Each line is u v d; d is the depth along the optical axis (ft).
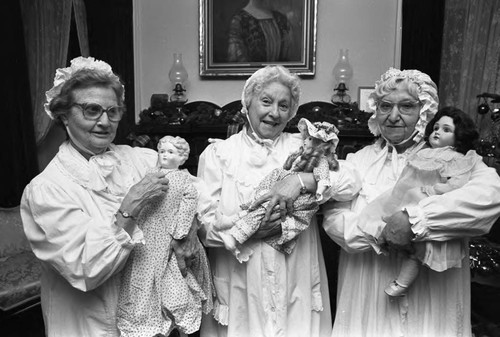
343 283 6.81
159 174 5.77
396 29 15.53
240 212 6.23
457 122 5.96
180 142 6.21
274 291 6.24
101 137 5.82
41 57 14.80
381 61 15.81
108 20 15.40
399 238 5.64
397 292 5.98
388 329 6.42
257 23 16.10
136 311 5.52
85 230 5.29
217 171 6.70
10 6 13.62
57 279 5.89
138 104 16.88
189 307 5.77
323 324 6.95
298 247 6.50
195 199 6.02
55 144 15.96
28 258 12.03
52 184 5.54
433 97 6.48
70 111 5.74
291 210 6.05
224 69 16.39
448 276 6.12
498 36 13.20
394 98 6.49
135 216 5.44
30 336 10.89
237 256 6.24
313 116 14.17
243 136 6.95
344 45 15.94
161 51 16.89
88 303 5.74
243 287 6.51
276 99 6.51
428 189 5.80
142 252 5.70
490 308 10.08
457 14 14.12
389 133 6.66
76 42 15.66
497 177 5.77
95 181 5.73
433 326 6.17
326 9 15.94
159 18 16.80
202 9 16.26
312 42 15.83
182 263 5.90
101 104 5.69
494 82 13.29
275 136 6.89
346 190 6.31
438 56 14.49
